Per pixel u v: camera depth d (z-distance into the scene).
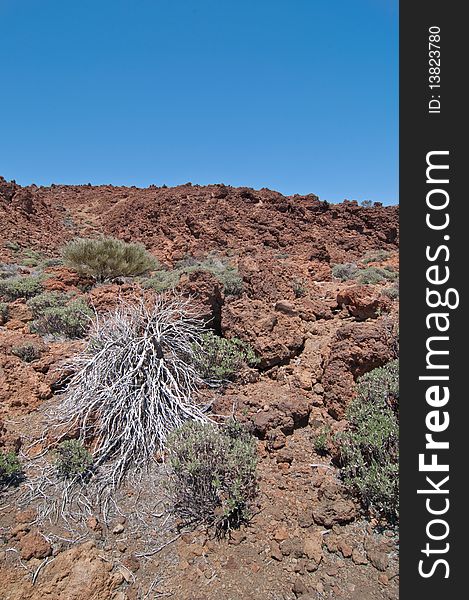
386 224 34.50
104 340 4.33
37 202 41.41
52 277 12.05
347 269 17.89
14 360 4.64
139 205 40.31
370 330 4.10
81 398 3.87
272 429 3.61
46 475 3.31
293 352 4.86
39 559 2.62
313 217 36.59
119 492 3.13
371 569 2.53
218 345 4.57
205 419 3.66
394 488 2.78
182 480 2.96
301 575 2.50
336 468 3.30
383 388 3.53
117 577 2.50
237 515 2.84
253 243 31.44
